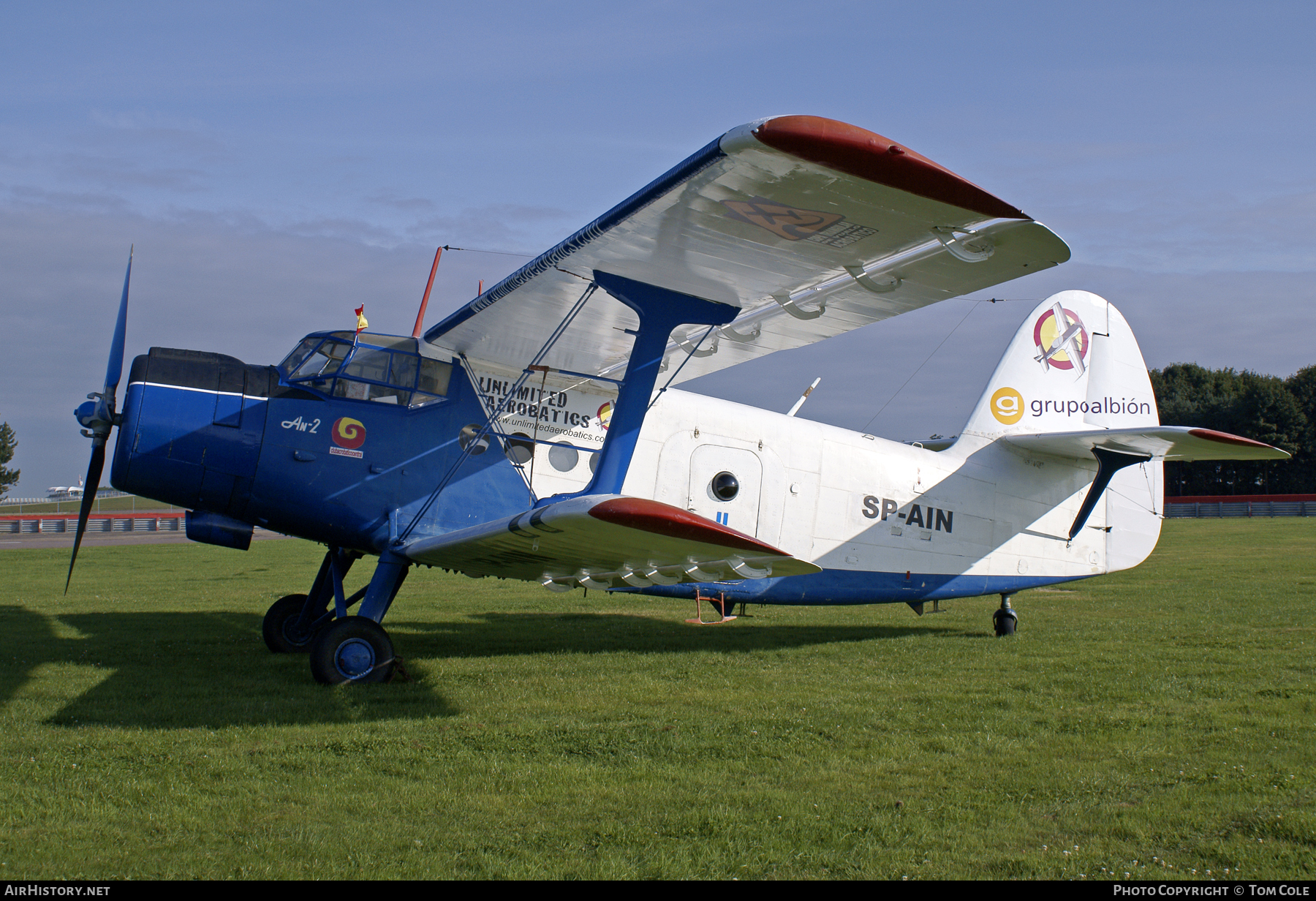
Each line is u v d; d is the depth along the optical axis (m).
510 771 4.88
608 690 6.93
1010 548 10.41
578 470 8.53
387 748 5.28
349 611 11.74
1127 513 10.95
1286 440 60.66
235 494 7.42
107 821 4.13
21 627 10.28
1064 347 10.71
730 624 11.16
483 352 8.18
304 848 3.83
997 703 6.46
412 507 7.82
